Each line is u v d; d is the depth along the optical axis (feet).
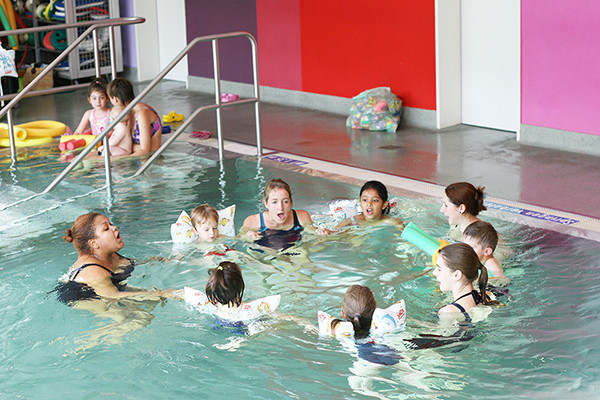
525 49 23.81
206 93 35.96
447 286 12.08
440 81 26.78
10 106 23.02
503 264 13.78
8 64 30.91
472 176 20.80
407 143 25.14
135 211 17.67
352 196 18.57
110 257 14.11
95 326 11.82
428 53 26.86
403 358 10.51
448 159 22.84
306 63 31.60
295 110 31.60
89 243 13.71
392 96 27.63
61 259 14.76
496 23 25.77
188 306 12.44
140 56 38.75
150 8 38.58
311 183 19.98
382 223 16.08
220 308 12.03
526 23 23.54
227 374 10.28
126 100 22.95
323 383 9.95
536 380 9.82
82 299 12.73
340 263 14.07
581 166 21.49
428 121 27.61
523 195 18.80
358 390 9.73
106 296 12.84
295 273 13.67
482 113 27.14
